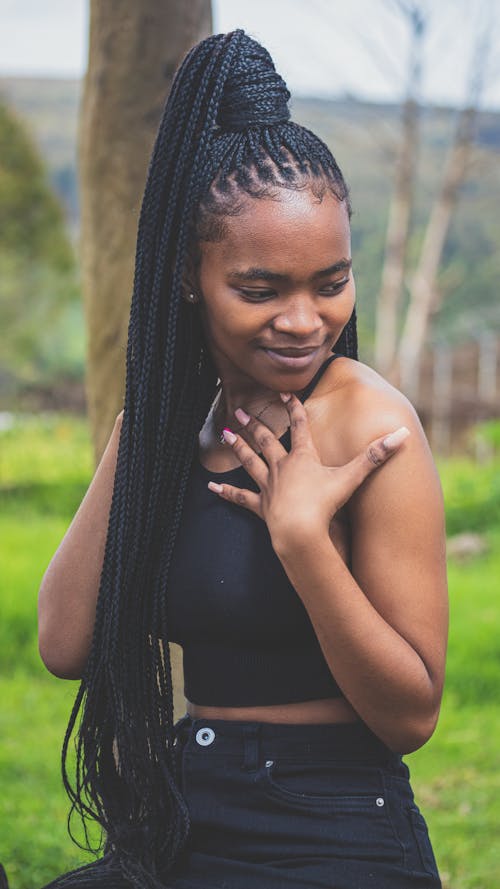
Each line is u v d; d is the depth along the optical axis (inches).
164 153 70.1
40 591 80.4
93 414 146.3
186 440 73.7
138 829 75.7
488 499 379.9
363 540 68.1
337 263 66.3
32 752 188.5
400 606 67.2
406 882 68.5
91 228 141.3
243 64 68.4
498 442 507.2
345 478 65.7
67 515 388.2
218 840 71.2
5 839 151.6
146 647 74.6
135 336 73.0
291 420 69.1
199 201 67.1
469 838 161.8
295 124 68.6
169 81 134.0
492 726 205.6
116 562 73.5
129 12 132.3
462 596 275.9
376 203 1202.6
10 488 417.1
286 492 66.0
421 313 647.8
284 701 70.8
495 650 234.7
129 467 73.7
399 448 67.1
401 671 65.6
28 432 526.6
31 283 776.3
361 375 70.7
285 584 68.6
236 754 70.9
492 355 633.6
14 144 763.4
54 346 840.3
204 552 70.7
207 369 75.2
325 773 70.3
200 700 73.5
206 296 68.9
